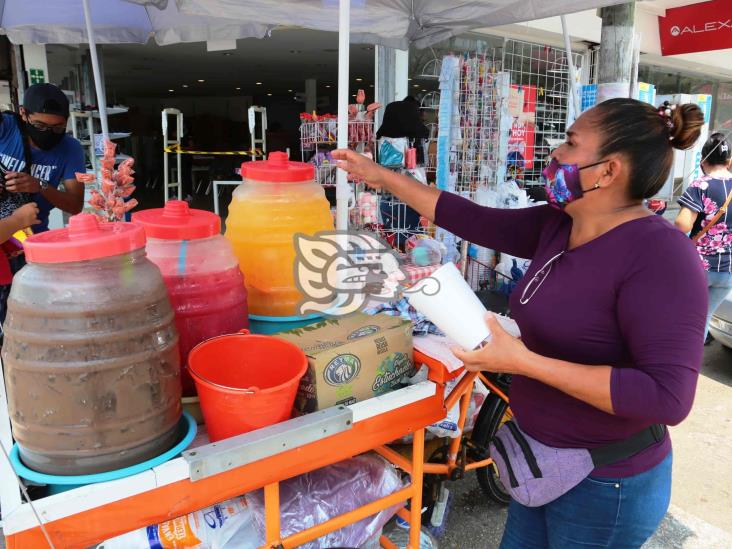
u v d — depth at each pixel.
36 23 3.68
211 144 21.20
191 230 1.45
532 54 7.31
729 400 4.19
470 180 4.67
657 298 1.16
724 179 3.93
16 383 1.08
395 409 1.52
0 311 2.42
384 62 6.51
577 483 1.37
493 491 2.75
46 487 1.19
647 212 1.30
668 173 1.28
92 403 1.07
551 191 1.33
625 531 1.40
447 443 2.48
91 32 2.68
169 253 1.45
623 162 1.22
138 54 12.36
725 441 3.59
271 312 1.75
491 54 6.58
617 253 1.24
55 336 1.04
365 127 4.08
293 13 3.38
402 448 2.36
